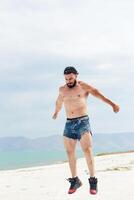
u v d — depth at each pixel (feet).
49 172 62.13
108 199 33.06
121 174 48.85
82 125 29.84
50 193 39.19
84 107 30.07
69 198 35.40
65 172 60.13
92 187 29.94
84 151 29.84
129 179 43.55
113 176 47.42
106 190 37.35
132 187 37.65
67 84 30.25
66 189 41.22
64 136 30.66
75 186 30.76
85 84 30.04
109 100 29.84
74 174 30.73
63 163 85.20
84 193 37.19
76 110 29.91
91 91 30.01
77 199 34.65
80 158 87.40
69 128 30.27
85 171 58.23
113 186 39.42
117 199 32.63
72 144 30.53
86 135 29.73
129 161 66.23
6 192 42.19
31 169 72.28
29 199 36.76
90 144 29.81
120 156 80.53
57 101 31.17
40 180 51.47
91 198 34.27
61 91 30.66
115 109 29.78
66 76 29.99
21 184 48.57
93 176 29.99
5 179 56.24
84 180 47.88
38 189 42.70
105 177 47.01
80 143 30.07
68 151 30.68
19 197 38.32
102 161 71.56
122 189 37.06
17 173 65.41
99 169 57.26
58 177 53.67
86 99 30.32
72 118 30.07
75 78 30.14
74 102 29.96
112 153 91.50
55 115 31.42
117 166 59.36
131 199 32.09
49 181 49.67
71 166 30.71
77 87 30.04
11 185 48.08
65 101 30.37
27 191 41.86
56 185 45.06
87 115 30.19
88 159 29.86
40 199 36.19
